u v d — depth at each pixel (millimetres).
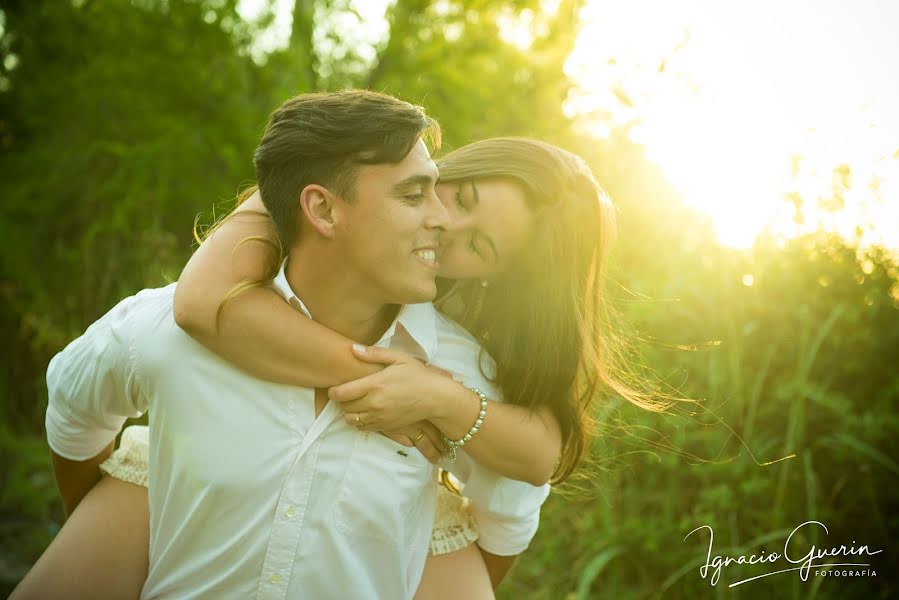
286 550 1730
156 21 6258
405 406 1726
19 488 4730
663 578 3086
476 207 1952
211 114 6238
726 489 3008
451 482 2234
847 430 3041
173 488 1803
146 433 2152
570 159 2064
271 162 1727
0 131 6773
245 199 2105
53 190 6355
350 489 1770
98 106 6324
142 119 6172
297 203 1711
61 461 2100
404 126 1677
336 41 6672
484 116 6512
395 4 6734
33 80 6582
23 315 6027
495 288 2080
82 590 1901
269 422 1754
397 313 1884
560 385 2004
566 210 1983
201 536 1784
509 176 1957
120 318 1880
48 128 6590
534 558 3490
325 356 1716
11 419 5836
